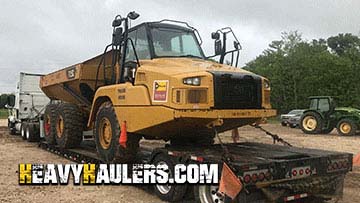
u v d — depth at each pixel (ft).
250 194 17.58
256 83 21.65
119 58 26.02
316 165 19.08
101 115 26.07
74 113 33.53
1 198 21.42
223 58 25.49
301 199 19.57
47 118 38.88
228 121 21.50
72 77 32.78
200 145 23.13
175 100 19.89
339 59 160.15
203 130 22.57
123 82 25.16
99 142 26.35
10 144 45.75
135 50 24.31
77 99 34.68
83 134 34.04
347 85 149.79
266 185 17.47
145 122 21.65
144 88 21.94
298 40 174.40
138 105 22.15
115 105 24.41
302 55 163.43
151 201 21.13
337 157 19.95
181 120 20.13
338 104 146.51
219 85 20.22
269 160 17.95
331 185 19.75
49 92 41.32
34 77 55.36
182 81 19.80
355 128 64.54
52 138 36.55
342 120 65.62
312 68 157.38
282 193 18.01
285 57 165.58
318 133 69.62
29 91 54.85
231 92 20.65
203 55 26.53
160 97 20.77
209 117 19.89
